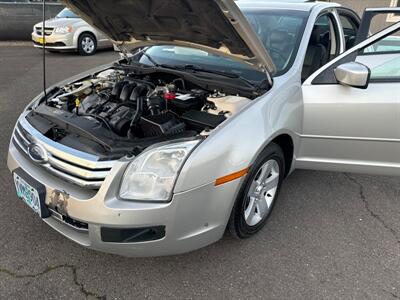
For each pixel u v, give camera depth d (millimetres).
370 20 2717
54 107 2395
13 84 6191
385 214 2875
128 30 2771
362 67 2318
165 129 2043
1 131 4082
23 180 2102
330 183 3289
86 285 2098
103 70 3168
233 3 1775
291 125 2455
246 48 2189
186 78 2582
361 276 2250
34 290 2045
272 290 2121
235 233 2373
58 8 11305
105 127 2117
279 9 3184
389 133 2615
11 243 2373
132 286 2107
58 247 2355
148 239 1886
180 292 2082
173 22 2320
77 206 1862
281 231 2627
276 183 2633
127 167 1840
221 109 2248
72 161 1918
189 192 1856
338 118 2605
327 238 2576
